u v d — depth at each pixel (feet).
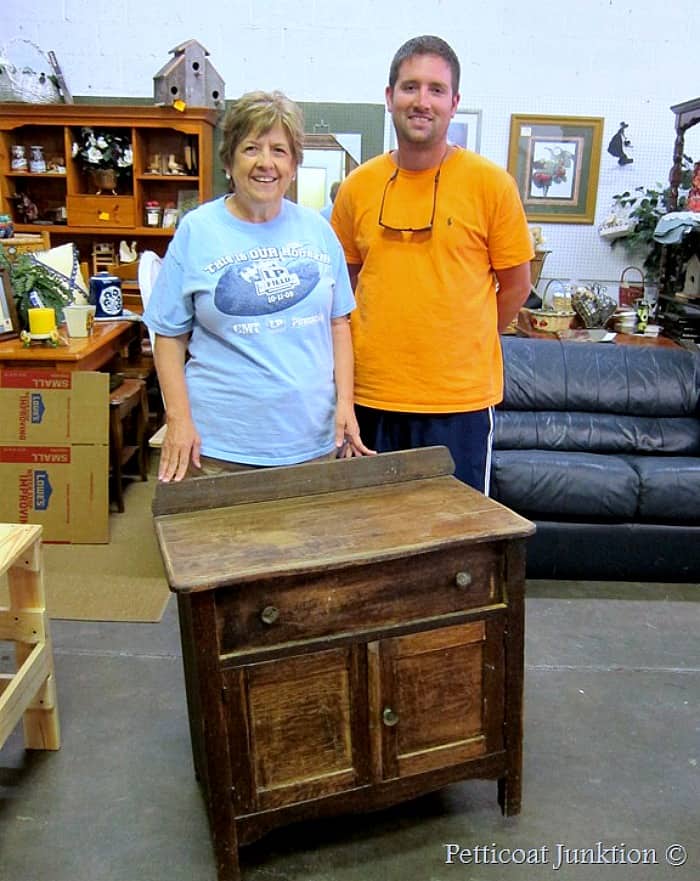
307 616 4.64
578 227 14.24
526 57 13.47
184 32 13.47
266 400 5.46
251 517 5.15
